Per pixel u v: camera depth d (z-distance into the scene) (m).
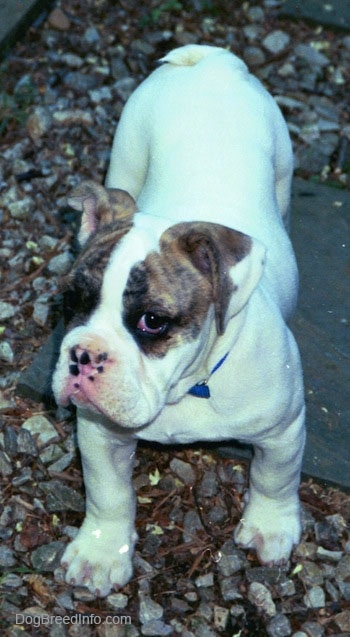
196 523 1.55
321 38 2.16
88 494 1.48
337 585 1.52
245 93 1.54
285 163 1.57
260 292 1.39
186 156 1.49
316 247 1.81
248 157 1.49
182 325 1.29
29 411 1.63
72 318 1.30
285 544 1.52
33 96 1.99
